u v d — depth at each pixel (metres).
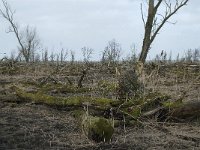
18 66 20.14
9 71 17.91
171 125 8.11
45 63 23.41
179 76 16.11
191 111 8.33
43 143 6.41
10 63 20.30
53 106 8.90
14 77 15.41
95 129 6.54
